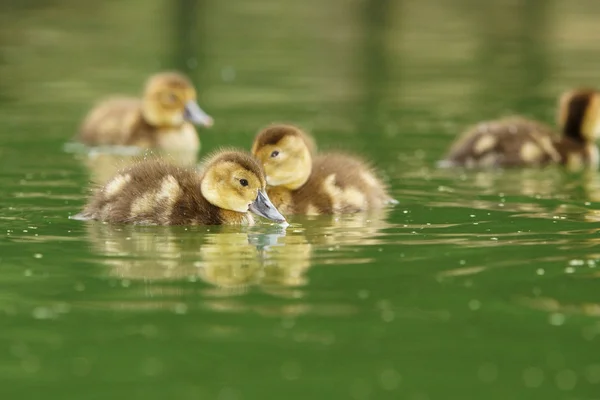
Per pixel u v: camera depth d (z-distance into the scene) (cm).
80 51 3656
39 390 802
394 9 5206
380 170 1897
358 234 1342
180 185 1429
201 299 1028
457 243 1275
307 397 791
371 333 927
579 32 4394
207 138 2280
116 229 1366
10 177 1783
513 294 1048
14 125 2369
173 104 2291
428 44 4044
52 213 1468
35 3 5016
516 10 5153
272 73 3275
